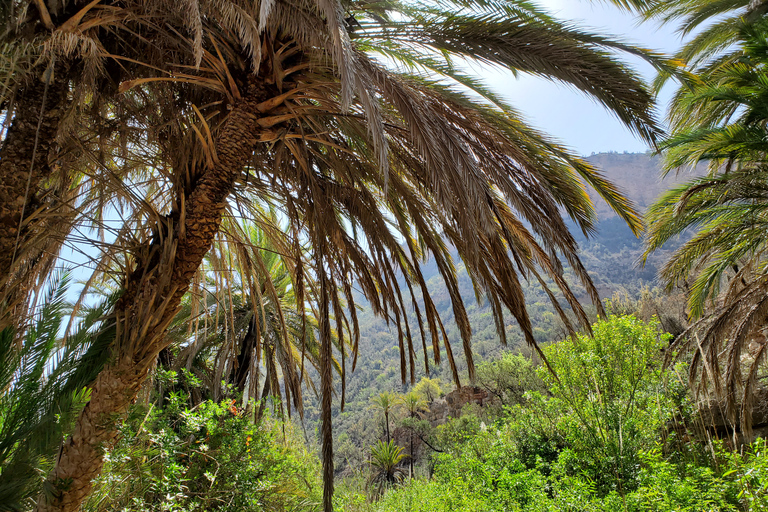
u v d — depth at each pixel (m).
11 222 3.15
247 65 3.95
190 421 5.79
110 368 3.28
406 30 4.05
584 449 7.22
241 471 6.05
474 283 5.38
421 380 37.09
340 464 34.06
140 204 3.79
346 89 2.53
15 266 3.19
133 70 4.23
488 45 3.86
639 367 7.75
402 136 4.41
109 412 3.25
